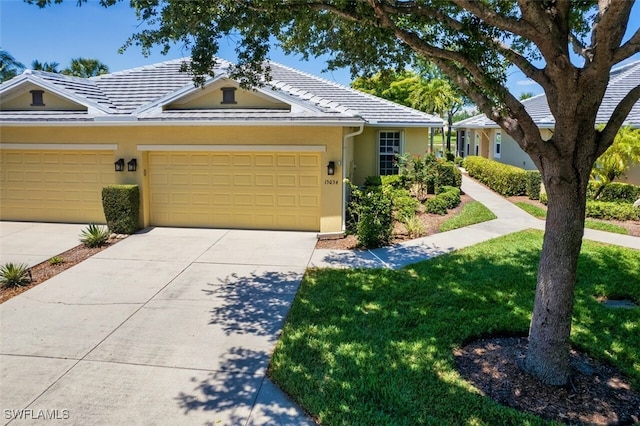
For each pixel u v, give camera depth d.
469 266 9.17
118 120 12.08
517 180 18.11
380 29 6.29
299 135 12.10
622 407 4.66
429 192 18.19
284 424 4.45
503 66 5.94
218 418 4.54
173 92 12.45
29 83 13.15
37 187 13.63
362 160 18.72
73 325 6.71
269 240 11.72
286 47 7.98
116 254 10.46
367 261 9.81
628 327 6.44
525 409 4.62
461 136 40.03
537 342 5.14
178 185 13.00
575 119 4.56
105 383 5.16
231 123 11.68
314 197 12.62
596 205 13.72
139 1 6.29
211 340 6.23
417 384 5.00
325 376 5.20
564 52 4.47
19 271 8.55
